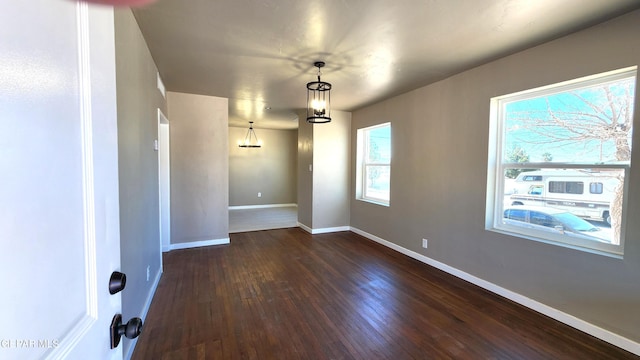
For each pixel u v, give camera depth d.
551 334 2.23
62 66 0.55
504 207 2.99
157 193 3.23
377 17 2.08
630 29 1.99
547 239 2.58
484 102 3.03
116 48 1.67
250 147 8.69
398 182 4.36
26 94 0.46
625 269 2.04
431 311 2.59
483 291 3.00
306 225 5.81
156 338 2.17
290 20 2.13
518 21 2.12
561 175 2.51
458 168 3.36
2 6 0.41
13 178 0.43
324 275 3.44
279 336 2.21
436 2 1.89
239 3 1.92
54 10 0.53
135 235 2.11
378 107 4.80
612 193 2.19
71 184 0.58
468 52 2.70
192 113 4.42
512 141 2.90
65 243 0.56
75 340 0.58
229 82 3.70
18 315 0.44
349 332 2.27
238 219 6.91
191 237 4.55
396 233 4.43
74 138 0.59
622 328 2.06
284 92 4.19
